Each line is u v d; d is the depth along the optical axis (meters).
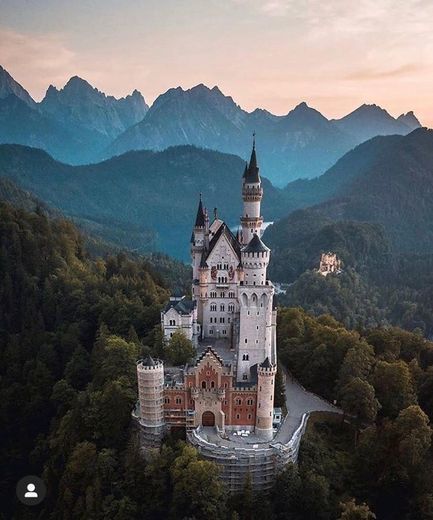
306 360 165.88
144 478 121.19
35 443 166.25
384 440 128.75
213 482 113.81
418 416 125.88
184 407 130.12
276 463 121.56
